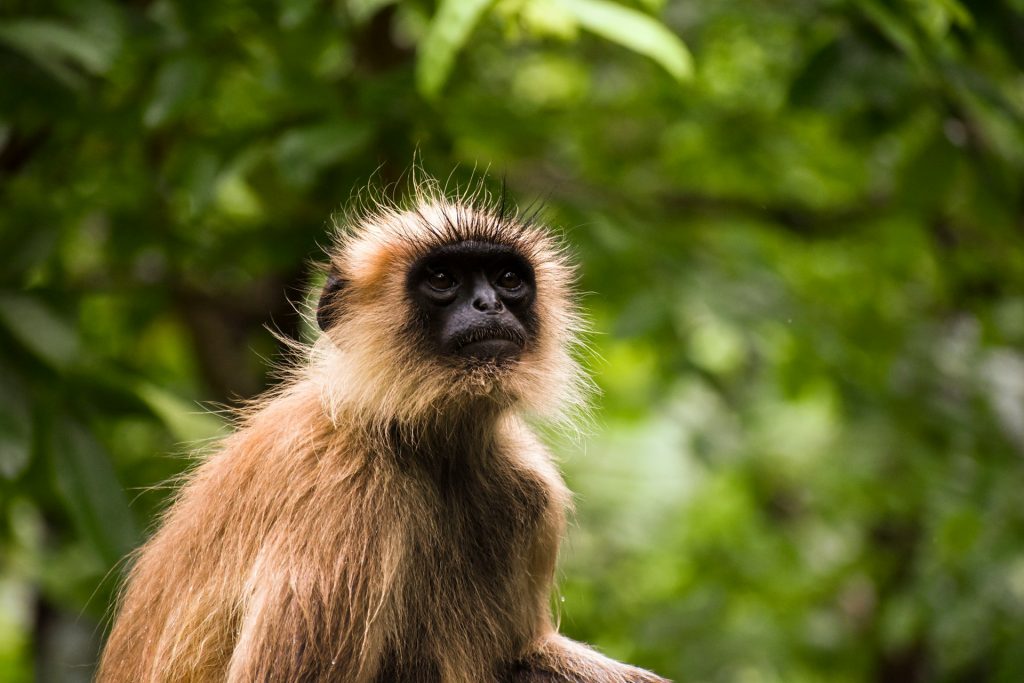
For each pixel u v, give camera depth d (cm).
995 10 1133
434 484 933
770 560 2081
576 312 1147
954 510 1566
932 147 1316
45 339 1062
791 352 1559
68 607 1379
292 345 1060
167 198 1431
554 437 1103
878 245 1777
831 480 2039
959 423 1630
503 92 1673
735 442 1925
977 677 1695
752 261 1609
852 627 2302
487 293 963
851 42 1230
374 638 849
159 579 904
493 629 938
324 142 1150
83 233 1595
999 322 1739
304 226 1401
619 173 1688
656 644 1850
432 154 1275
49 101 1122
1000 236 1606
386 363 930
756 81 1664
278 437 881
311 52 1320
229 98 1455
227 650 853
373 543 856
